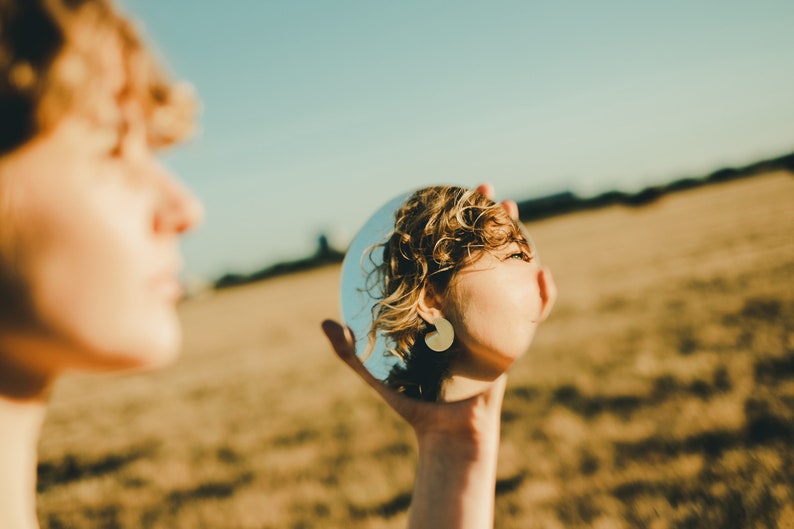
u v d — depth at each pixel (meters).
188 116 0.68
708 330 7.49
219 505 4.84
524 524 3.55
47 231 0.49
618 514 3.49
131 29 0.59
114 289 0.52
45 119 0.49
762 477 3.53
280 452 6.07
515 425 5.34
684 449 4.19
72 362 0.54
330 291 33.66
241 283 69.19
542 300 1.48
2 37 0.48
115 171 0.55
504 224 1.45
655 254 18.55
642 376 6.07
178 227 0.60
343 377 9.66
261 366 12.60
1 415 0.54
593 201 65.38
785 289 9.06
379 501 4.40
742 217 25.33
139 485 5.73
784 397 4.66
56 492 5.89
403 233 1.39
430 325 1.37
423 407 1.37
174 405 9.88
